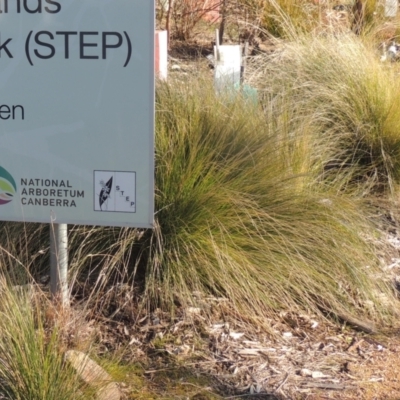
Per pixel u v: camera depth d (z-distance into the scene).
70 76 3.03
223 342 3.26
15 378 2.70
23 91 3.06
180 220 3.49
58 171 3.09
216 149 3.62
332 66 4.79
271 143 3.74
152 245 3.51
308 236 3.59
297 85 4.68
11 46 3.04
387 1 7.17
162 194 3.52
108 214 3.09
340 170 4.38
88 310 3.28
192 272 3.44
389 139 4.55
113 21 2.98
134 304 3.39
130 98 3.02
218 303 3.42
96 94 3.03
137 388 2.99
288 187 3.69
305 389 3.05
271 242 3.52
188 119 3.74
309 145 4.07
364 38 5.82
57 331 2.84
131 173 3.06
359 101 4.62
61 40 3.02
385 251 3.96
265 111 4.07
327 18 6.41
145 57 2.99
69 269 3.45
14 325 2.75
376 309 3.57
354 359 3.25
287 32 5.92
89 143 3.06
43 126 3.07
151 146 3.03
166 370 3.10
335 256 3.60
